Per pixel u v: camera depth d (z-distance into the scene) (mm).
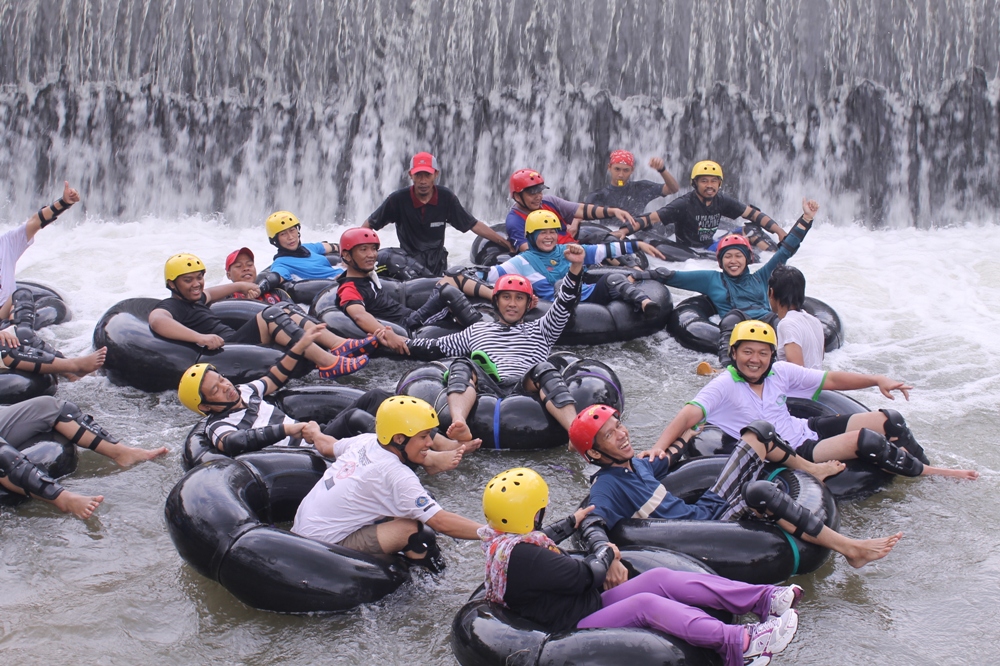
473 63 11391
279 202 11578
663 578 3697
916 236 10656
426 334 7012
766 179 11297
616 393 5902
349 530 4293
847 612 4070
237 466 4594
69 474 5379
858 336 7578
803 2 10984
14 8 11539
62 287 8844
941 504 4961
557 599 3617
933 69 10961
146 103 11562
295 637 3986
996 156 10969
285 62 11492
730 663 3385
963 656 3775
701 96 11258
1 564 4527
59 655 3871
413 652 3889
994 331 7605
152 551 4656
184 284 6789
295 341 6488
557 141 11430
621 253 7598
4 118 11562
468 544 4691
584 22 11227
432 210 8758
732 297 7570
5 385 5980
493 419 5609
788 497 4160
